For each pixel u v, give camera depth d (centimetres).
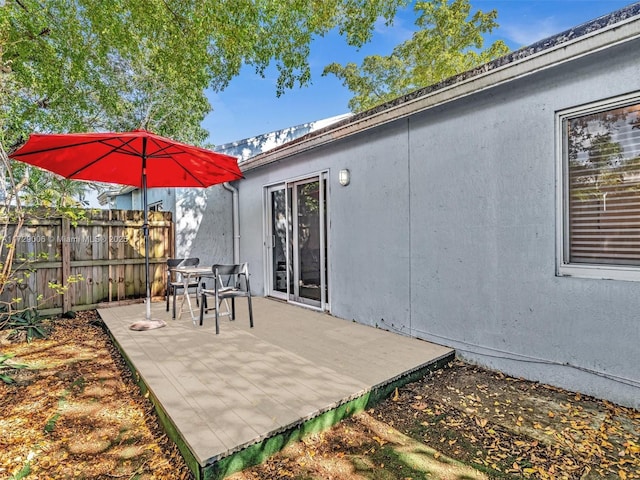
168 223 697
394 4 679
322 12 620
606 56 271
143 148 439
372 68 1756
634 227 270
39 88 614
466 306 373
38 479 206
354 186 501
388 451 229
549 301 311
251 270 748
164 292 687
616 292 274
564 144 302
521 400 291
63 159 434
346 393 273
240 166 726
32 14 515
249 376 305
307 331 451
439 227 396
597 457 217
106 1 477
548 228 310
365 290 488
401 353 368
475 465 214
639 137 265
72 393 315
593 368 288
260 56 647
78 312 588
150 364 333
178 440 225
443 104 366
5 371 351
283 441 228
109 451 233
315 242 578
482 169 355
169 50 555
